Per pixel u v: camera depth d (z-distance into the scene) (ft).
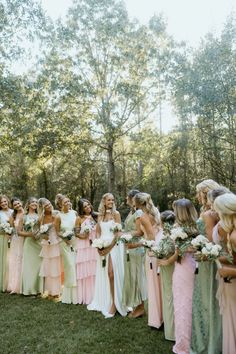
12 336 15.76
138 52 87.40
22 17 54.24
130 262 17.44
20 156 96.68
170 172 92.63
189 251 13.70
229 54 67.67
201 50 71.00
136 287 17.48
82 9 86.22
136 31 88.63
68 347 14.49
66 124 82.12
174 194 91.50
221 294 12.33
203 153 81.15
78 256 20.49
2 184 101.76
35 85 72.02
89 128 85.05
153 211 17.03
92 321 17.29
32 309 19.40
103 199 19.76
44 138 80.23
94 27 85.87
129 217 18.53
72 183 105.81
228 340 12.13
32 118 75.87
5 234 23.70
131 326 16.44
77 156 88.79
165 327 14.89
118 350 14.05
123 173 109.60
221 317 12.98
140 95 86.38
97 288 19.40
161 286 15.34
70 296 20.45
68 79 84.64
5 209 24.66
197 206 84.84
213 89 66.33
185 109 70.85
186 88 67.92
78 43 85.71
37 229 21.93
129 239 16.94
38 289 22.44
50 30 82.58
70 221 21.33
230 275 11.74
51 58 85.30
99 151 91.56
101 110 85.81
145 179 94.63
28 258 22.27
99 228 19.65
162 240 14.83
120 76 88.58
